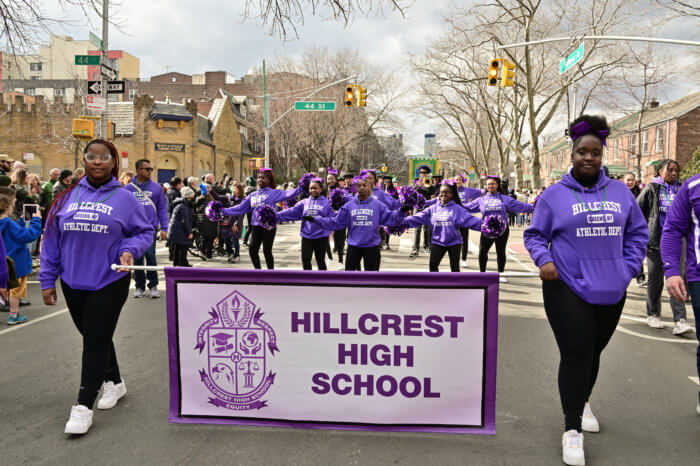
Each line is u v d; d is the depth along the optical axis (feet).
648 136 118.11
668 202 20.43
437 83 110.42
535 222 10.61
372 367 10.80
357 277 10.63
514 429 11.39
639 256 10.16
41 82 191.01
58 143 116.78
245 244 49.52
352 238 22.13
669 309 24.48
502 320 21.74
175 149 125.18
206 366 11.19
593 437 11.09
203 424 11.54
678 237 11.98
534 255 10.30
